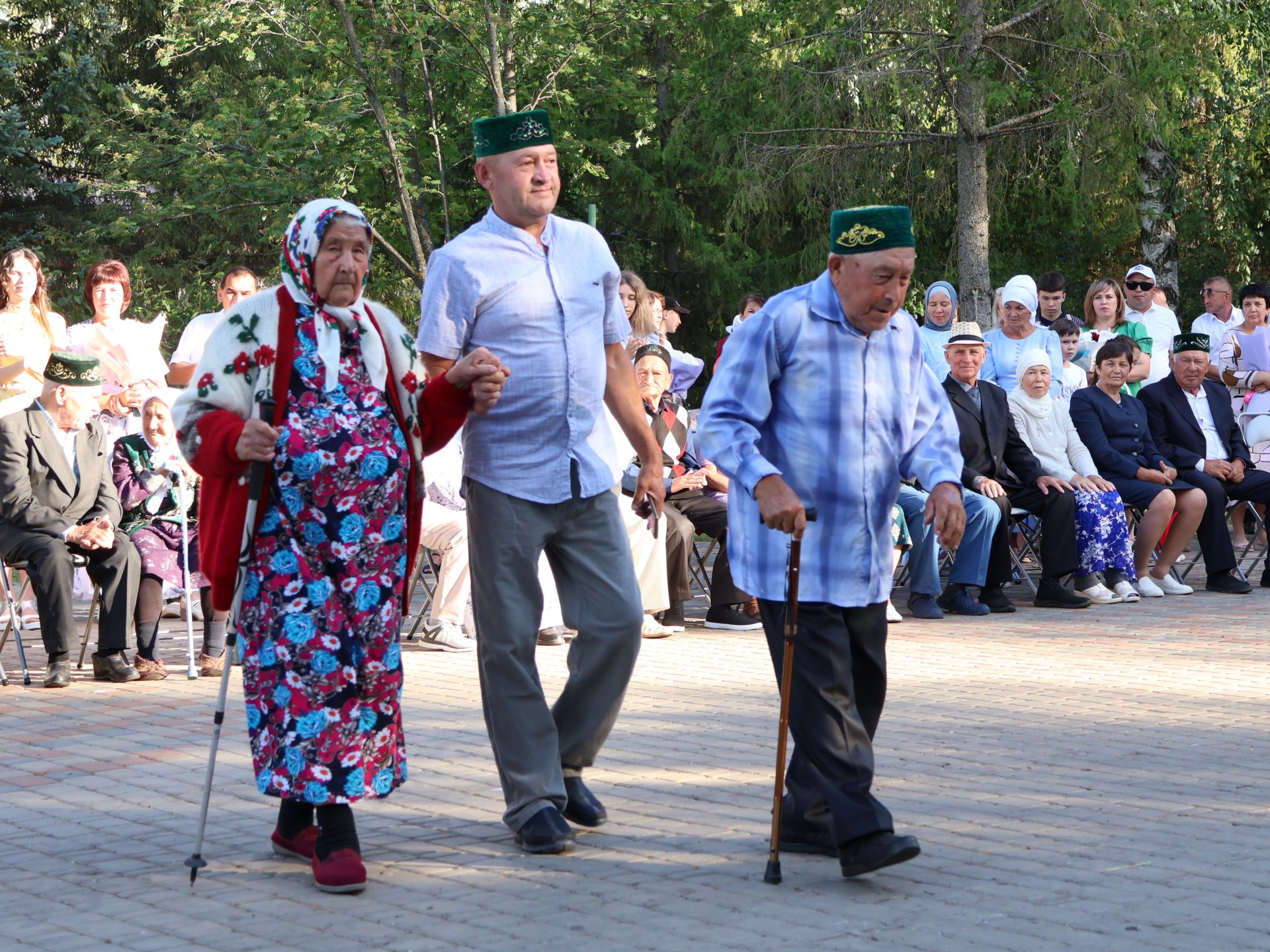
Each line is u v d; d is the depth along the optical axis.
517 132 4.53
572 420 4.55
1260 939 3.50
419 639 9.20
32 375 8.91
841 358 4.16
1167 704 6.69
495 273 4.52
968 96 18.20
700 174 24.30
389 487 4.14
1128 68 17.67
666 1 20.47
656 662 8.07
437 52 19.72
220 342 4.09
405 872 4.18
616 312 4.78
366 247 4.18
